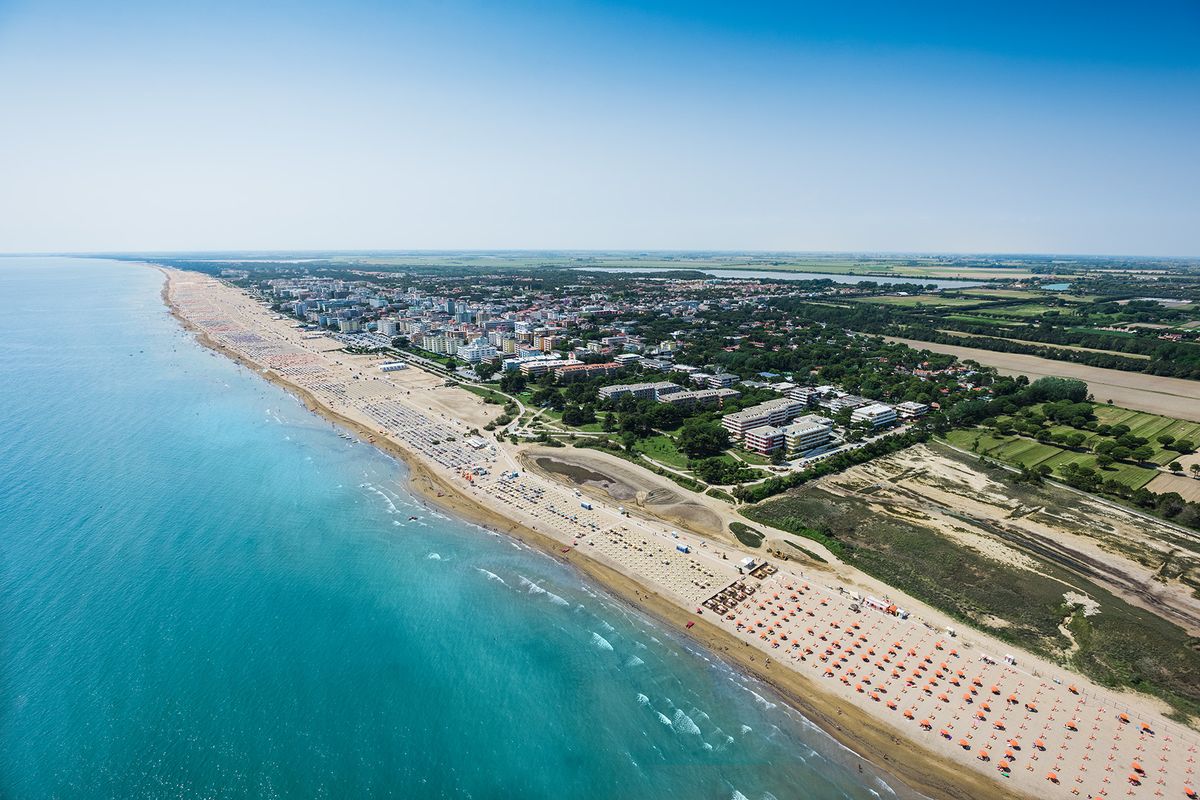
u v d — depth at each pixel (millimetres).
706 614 153375
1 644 139625
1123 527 192750
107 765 111250
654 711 126875
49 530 190250
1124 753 112812
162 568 171625
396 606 158000
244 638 144750
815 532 187000
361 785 110125
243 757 114125
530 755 117375
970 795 106688
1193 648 137500
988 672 132375
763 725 122625
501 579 169500
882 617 150125
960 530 190125
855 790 109188
